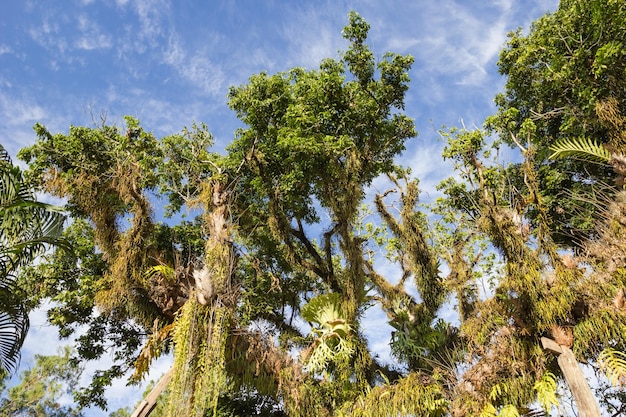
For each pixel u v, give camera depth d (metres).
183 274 12.05
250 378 11.81
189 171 15.22
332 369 12.84
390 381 13.24
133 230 12.12
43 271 14.80
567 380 8.90
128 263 11.84
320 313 13.25
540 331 9.70
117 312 13.30
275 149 15.07
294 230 15.55
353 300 13.35
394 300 15.41
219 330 10.02
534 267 9.56
